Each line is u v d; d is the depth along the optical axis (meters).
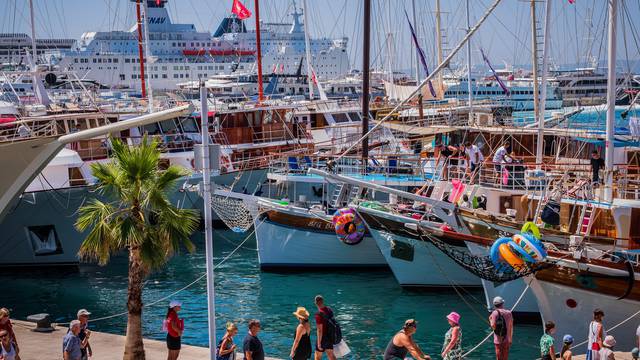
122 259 41.94
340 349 20.94
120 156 21.56
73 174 41.16
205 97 20.14
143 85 70.56
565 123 52.81
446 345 20.62
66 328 26.17
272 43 150.25
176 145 49.44
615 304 25.55
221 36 152.88
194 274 38.28
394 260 34.53
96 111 50.19
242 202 38.94
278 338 28.45
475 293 34.31
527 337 28.33
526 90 117.38
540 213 29.58
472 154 35.00
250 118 52.72
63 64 137.12
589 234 27.48
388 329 29.53
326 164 40.38
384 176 39.53
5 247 39.56
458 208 29.83
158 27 144.88
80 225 21.73
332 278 37.06
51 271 39.75
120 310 32.72
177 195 47.66
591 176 30.31
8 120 43.59
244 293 34.66
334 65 148.12
